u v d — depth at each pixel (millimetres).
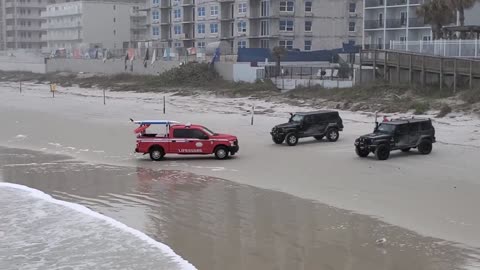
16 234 17984
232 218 19125
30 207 21344
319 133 33438
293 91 55250
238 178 25469
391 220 18344
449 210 19156
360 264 14414
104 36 128375
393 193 21688
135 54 86938
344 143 32906
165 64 79875
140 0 135375
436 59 45594
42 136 39375
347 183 23578
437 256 14883
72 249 16484
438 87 45688
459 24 55875
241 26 88188
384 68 50219
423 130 28516
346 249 15609
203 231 17750
